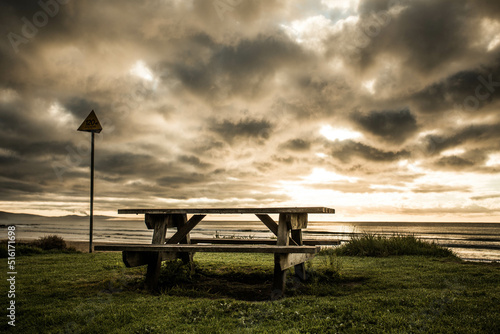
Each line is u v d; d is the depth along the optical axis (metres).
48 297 4.85
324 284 5.59
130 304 4.35
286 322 3.58
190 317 3.81
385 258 9.27
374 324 3.42
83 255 10.71
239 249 4.57
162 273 5.89
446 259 8.84
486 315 3.58
